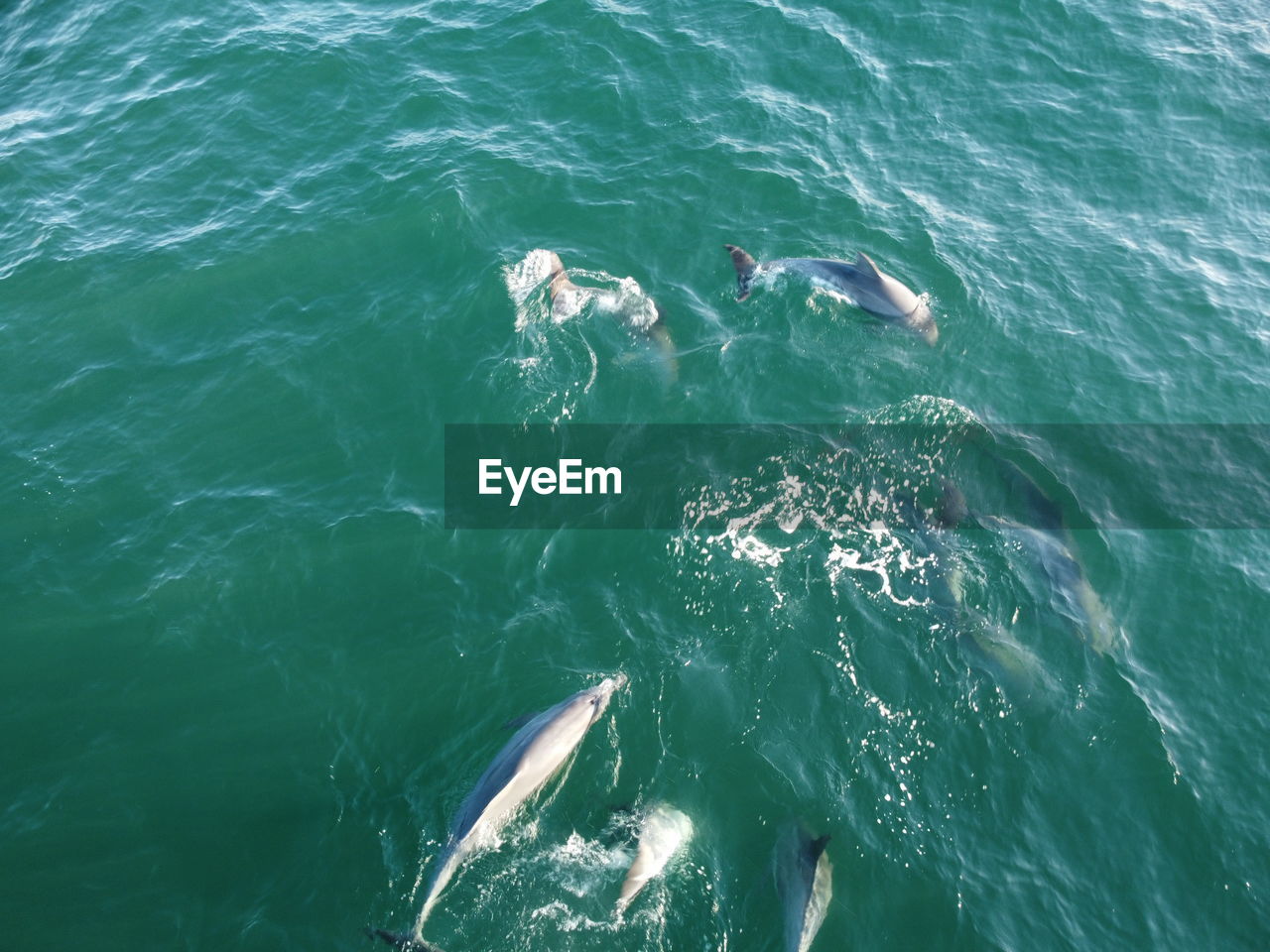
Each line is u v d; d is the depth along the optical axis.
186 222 27.09
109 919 15.04
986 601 18.95
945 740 17.02
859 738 17.02
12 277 25.84
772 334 24.00
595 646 18.36
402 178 27.77
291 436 22.14
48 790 16.59
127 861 15.69
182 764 16.91
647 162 28.55
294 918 14.95
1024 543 19.95
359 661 18.25
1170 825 16.03
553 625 18.70
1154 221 27.89
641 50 32.06
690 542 19.91
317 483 21.25
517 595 19.20
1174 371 24.00
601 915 14.75
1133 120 30.81
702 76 31.31
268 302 24.88
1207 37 33.62
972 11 34.09
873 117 30.59
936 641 18.31
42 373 23.59
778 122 30.05
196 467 21.62
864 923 14.77
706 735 17.06
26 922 15.02
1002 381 23.59
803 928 14.41
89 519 20.72
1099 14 34.41
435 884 14.98
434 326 24.14
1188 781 16.55
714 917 14.70
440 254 25.78
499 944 14.54
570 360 23.30
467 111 30.02
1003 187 28.70
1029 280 26.09
